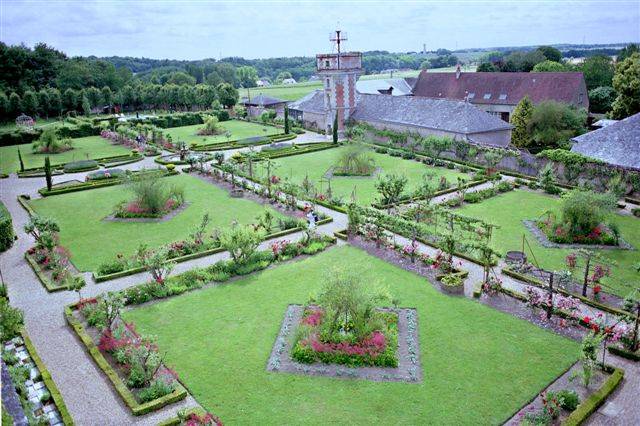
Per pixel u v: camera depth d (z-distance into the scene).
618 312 22.95
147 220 38.09
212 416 16.69
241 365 19.91
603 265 28.28
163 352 20.83
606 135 44.88
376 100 70.31
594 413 16.92
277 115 95.69
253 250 28.73
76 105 106.50
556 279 26.44
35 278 28.77
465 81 87.44
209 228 35.88
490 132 56.78
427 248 31.17
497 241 31.78
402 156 57.12
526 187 44.41
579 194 31.89
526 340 21.20
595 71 88.69
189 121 93.62
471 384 18.48
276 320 23.17
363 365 19.66
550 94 75.75
